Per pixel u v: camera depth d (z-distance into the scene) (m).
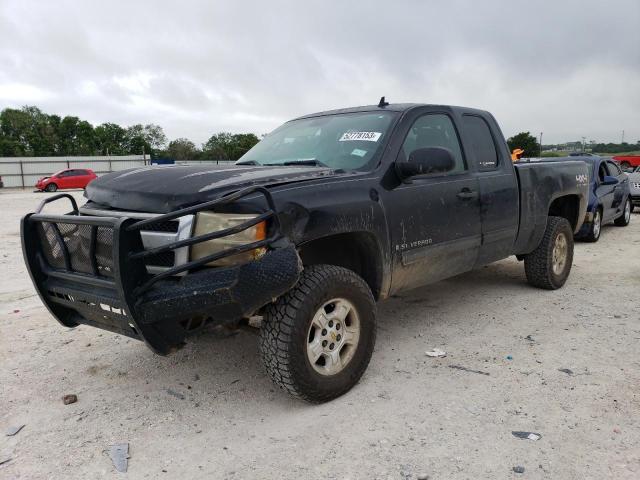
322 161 4.32
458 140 4.96
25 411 3.60
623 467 2.83
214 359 4.43
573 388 3.75
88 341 4.88
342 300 3.61
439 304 5.86
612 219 11.48
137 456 3.06
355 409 3.52
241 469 2.92
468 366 4.17
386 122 4.44
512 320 5.27
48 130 92.25
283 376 3.35
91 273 3.35
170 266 3.18
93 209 3.66
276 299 3.38
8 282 7.30
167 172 3.73
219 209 3.18
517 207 5.47
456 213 4.67
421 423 3.33
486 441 3.11
